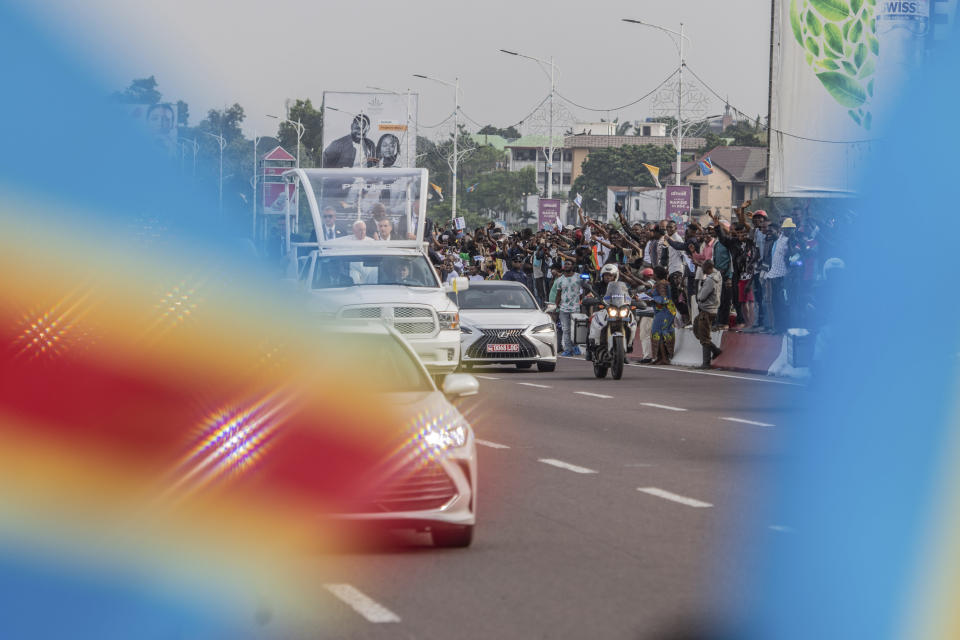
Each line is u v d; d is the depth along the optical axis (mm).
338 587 16359
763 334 53625
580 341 65562
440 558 18203
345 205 51125
